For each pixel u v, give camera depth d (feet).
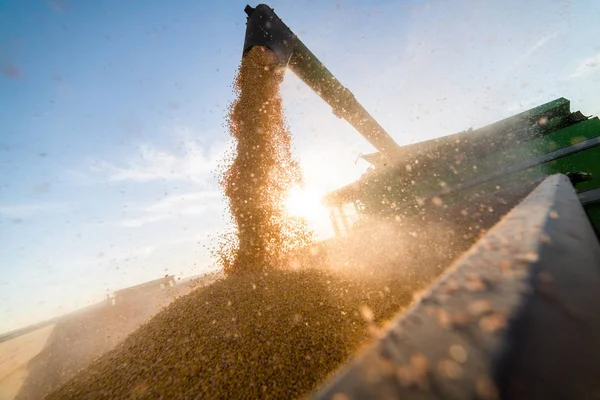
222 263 13.74
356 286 8.99
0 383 18.15
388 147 18.92
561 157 10.28
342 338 6.77
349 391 0.51
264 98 13.91
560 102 11.57
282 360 6.29
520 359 0.50
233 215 13.88
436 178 13.33
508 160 11.62
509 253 1.13
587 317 0.70
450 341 0.62
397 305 7.61
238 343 7.07
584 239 1.35
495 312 0.70
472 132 12.88
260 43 13.61
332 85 15.35
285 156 14.88
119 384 6.99
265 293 9.48
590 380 0.45
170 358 7.20
